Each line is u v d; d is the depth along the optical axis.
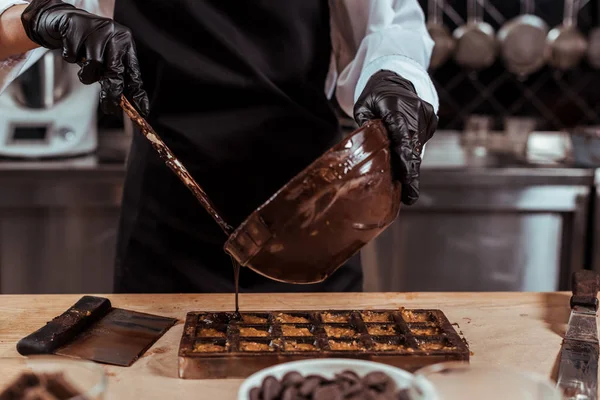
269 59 1.25
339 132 1.33
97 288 2.07
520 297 1.11
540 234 2.12
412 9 1.29
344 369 0.75
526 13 2.62
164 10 1.22
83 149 2.16
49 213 2.01
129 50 1.00
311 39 1.27
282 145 1.25
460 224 2.11
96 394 0.58
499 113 2.67
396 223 2.11
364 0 1.25
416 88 1.10
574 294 1.04
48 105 2.09
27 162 2.04
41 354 0.86
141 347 0.89
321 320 0.94
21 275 2.04
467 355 0.83
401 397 0.65
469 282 2.15
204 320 0.94
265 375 0.72
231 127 1.24
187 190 1.25
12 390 0.63
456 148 2.57
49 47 1.05
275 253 0.78
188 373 0.82
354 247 0.81
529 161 2.26
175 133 1.25
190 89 1.24
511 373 0.62
